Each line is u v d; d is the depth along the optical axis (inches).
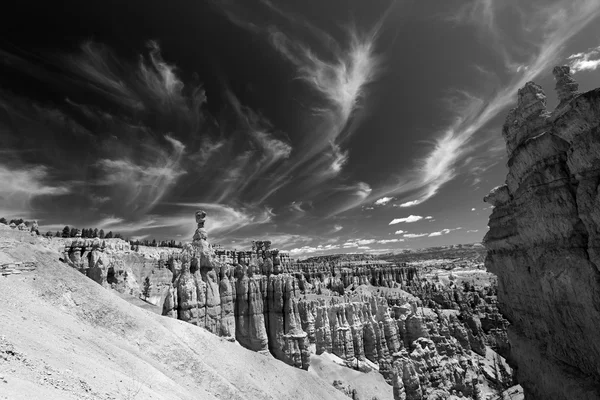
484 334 5447.8
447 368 4151.1
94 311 1838.1
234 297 3206.2
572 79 1055.0
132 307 2165.4
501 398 2437.3
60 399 698.2
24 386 669.9
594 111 804.0
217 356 2388.0
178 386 1582.2
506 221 1364.4
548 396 1120.8
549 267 1013.2
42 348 993.5
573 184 953.5
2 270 1600.6
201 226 3213.6
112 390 986.7
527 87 1183.6
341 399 2903.5
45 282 1737.2
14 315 1175.0
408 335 4726.9
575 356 987.3
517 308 1349.7
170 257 3516.2
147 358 1802.4
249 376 2429.9
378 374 3745.1
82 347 1283.2
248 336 3129.9
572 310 961.5
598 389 860.6
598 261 821.9
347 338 4023.1
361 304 4503.0
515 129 1240.2
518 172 1206.3
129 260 3346.5
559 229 984.9
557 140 975.0
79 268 2623.0
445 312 5487.2
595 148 826.8
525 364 1304.1
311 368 3481.8
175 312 2682.1
